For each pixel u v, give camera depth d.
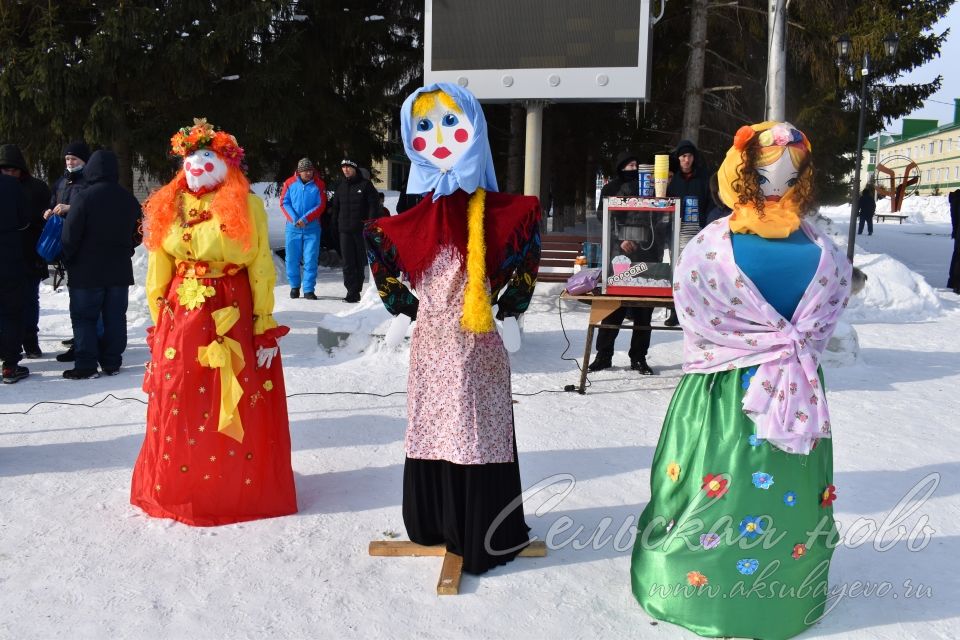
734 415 2.85
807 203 2.88
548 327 8.98
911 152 77.56
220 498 3.74
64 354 7.20
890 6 16.92
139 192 19.95
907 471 4.50
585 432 5.19
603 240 6.01
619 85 10.70
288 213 10.73
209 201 3.74
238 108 13.10
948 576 3.32
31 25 12.28
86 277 6.44
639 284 5.98
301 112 13.44
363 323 7.39
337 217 10.80
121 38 11.82
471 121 3.26
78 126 12.51
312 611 3.01
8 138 12.70
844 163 19.95
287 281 12.70
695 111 14.19
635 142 17.98
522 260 3.32
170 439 3.71
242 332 3.75
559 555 3.50
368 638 2.83
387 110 15.65
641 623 2.95
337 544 3.57
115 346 6.70
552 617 2.99
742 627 2.84
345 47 14.45
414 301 3.51
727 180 2.96
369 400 5.95
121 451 4.76
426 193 3.34
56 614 2.95
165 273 3.81
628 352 7.49
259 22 12.12
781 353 2.78
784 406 2.75
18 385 6.33
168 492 3.73
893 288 11.01
